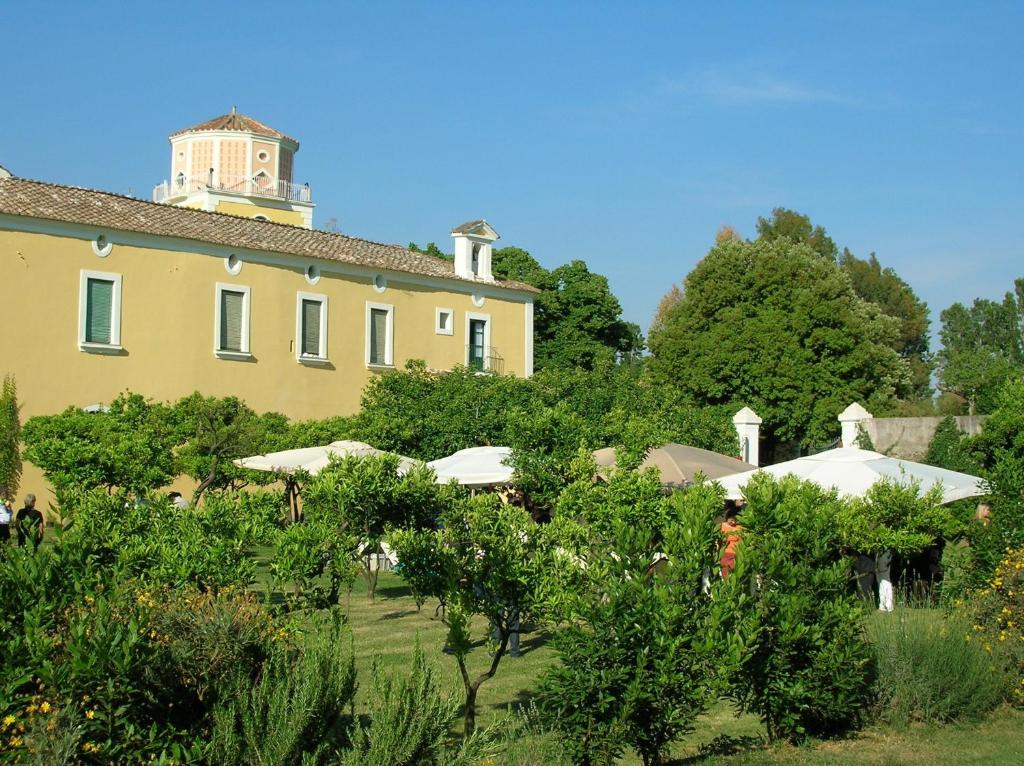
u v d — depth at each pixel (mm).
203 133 62656
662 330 57625
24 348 34531
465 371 39156
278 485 35594
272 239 42156
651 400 37062
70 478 24672
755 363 52719
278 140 63594
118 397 33875
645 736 9078
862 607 10812
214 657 8070
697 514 10109
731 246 56375
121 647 7371
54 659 7410
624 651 9078
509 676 13133
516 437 17484
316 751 7539
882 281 82688
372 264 44281
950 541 17500
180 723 7906
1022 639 11680
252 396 40312
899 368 61219
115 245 36781
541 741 9078
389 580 23000
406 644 15203
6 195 35562
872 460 19812
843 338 52562
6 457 33562
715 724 11281
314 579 14992
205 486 28344
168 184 63781
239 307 40219
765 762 9555
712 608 9430
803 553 10609
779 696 10078
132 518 13523
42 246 35094
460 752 8023
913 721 10891
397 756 7566
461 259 48719
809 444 52750
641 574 9484
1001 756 9680
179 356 38250
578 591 9961
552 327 65875
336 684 7922
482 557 10406
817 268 54469
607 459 20625
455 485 16109
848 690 10281
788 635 9992
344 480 15883
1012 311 90688
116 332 36594
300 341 41906
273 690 7828
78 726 6953
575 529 10516
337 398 43031
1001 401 27016
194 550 11523
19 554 7898
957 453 28875
